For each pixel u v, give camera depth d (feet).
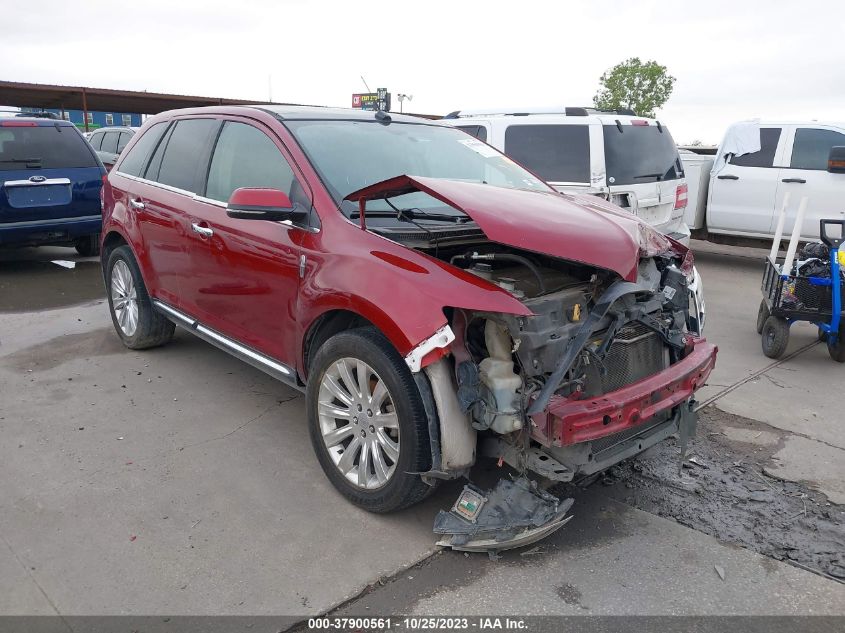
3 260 31.58
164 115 17.24
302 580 9.17
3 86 62.69
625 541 10.22
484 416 9.22
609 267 9.07
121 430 13.41
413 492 10.00
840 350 18.53
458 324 9.34
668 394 10.18
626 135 25.09
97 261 31.65
